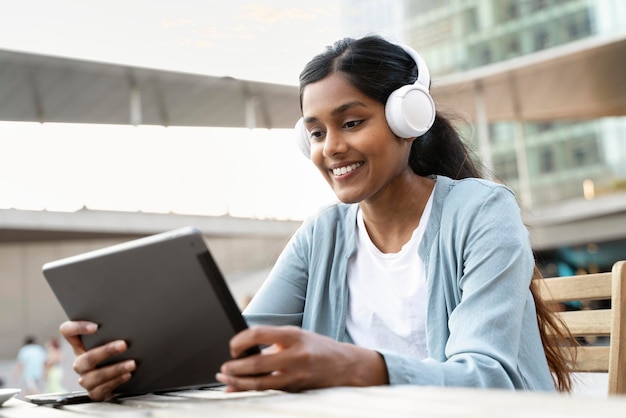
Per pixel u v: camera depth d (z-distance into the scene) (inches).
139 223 478.3
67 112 399.5
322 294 47.7
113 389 34.4
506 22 479.8
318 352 28.7
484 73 445.4
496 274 37.7
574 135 563.5
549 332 46.0
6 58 310.5
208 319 29.8
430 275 43.0
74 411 30.4
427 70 44.0
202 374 31.7
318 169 44.3
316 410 21.0
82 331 34.0
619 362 42.8
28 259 597.3
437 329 42.0
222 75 231.9
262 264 569.9
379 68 42.2
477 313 36.5
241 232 499.2
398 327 44.9
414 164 49.9
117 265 31.4
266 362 28.2
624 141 541.3
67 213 461.7
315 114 42.6
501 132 597.0
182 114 412.5
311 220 50.7
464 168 50.5
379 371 30.3
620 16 437.1
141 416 24.0
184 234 28.6
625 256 684.1
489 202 41.4
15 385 377.4
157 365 33.1
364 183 42.5
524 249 39.1
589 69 446.0
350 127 42.4
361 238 47.4
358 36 43.9
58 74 338.0
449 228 42.5
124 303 32.1
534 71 444.5
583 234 546.6
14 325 586.2
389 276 45.6
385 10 393.4
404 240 45.8
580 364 50.4
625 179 536.1
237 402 26.4
